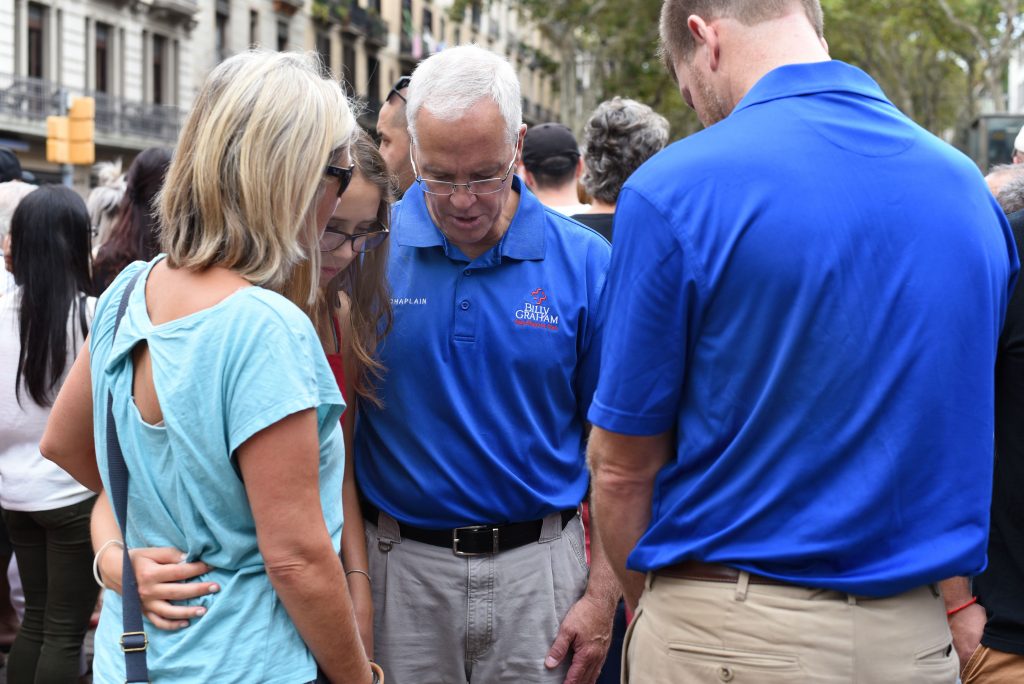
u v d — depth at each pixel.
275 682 1.88
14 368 3.65
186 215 1.91
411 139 2.54
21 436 3.68
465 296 2.64
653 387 1.98
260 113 1.86
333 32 41.81
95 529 2.13
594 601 2.79
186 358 1.83
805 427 1.90
